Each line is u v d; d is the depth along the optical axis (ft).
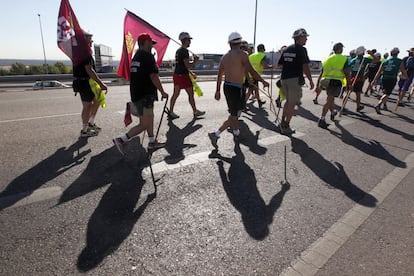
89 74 15.44
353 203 10.23
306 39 17.51
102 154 14.21
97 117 21.97
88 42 15.65
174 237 8.16
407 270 7.00
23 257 7.22
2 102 28.30
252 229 8.61
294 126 20.97
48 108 25.27
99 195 10.32
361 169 13.29
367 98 38.22
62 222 8.69
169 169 12.67
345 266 7.15
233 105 14.85
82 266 6.98
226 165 13.29
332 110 22.94
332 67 19.49
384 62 26.02
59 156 13.83
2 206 9.43
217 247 7.78
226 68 14.66
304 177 12.27
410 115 26.53
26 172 12.01
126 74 17.78
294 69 17.65
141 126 13.69
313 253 7.62
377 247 7.86
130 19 17.13
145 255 7.42
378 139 18.19
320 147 16.28
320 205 10.04
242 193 10.76
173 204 9.88
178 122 21.04
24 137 16.61
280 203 10.12
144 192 10.63
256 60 25.62
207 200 10.21
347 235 8.39
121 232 8.31
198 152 14.85
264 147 15.93
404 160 14.56
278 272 6.95
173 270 6.93
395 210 9.80
